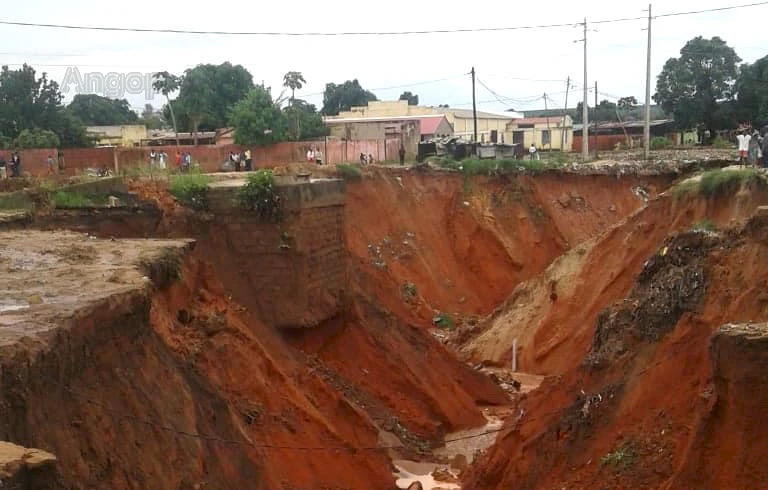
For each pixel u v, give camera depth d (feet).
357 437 58.70
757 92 189.16
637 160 162.50
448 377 80.02
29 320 29.30
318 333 69.10
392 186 135.54
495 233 141.08
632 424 45.78
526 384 88.84
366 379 70.03
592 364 55.01
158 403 35.09
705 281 49.73
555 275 103.14
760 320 44.16
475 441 69.46
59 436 26.61
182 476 33.68
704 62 198.39
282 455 48.08
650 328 52.44
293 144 159.63
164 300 48.57
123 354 34.71
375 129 219.61
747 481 34.42
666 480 39.47
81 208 67.36
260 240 66.44
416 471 60.18
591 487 43.29
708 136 205.16
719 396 36.52
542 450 52.37
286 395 54.34
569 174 154.30
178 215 66.18
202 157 147.95
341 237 73.97
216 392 44.96
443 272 131.75
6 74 172.65
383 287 105.50
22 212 64.13
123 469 29.58
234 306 59.52
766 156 91.66
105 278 38.47
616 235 98.27
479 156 167.94
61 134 173.99
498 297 134.62
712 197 83.20
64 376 28.60
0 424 23.35
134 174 81.20
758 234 49.57
